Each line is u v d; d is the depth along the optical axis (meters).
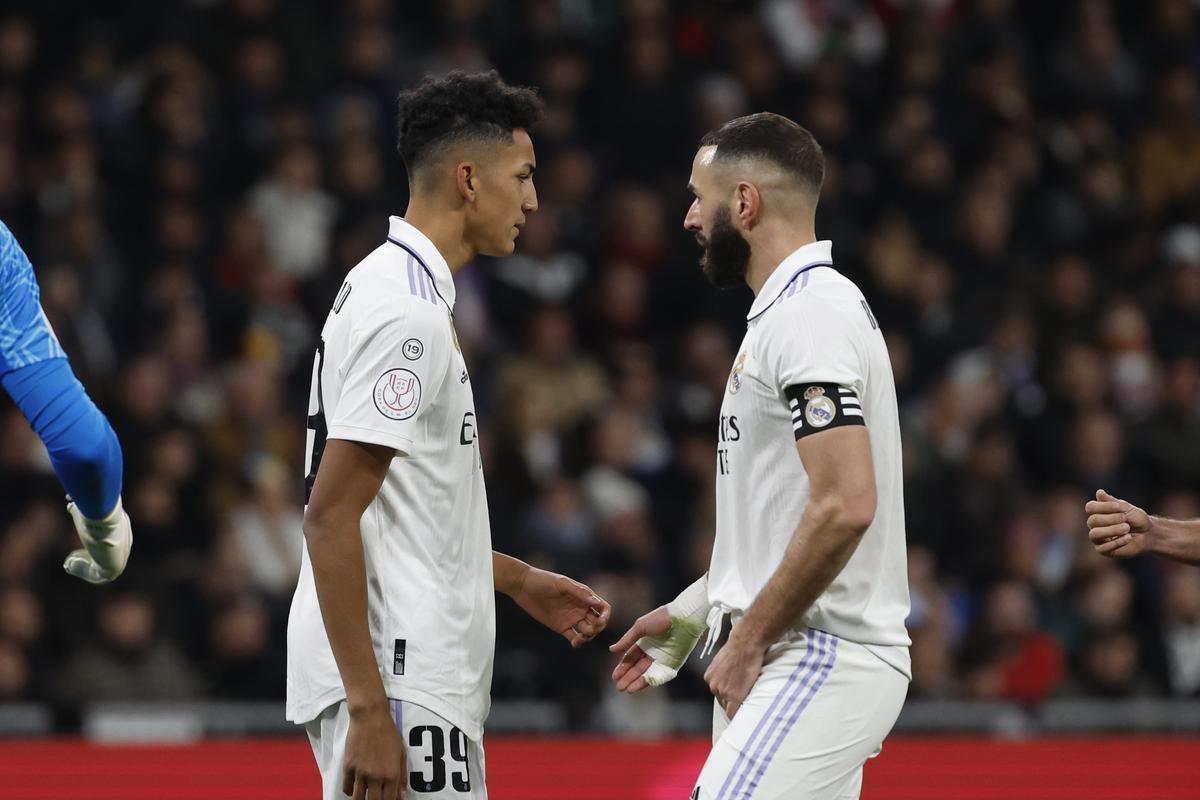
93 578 12.69
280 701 27.34
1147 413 36.47
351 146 35.66
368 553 12.73
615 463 31.59
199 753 20.75
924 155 39.47
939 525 32.53
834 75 40.25
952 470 33.12
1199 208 42.66
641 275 36.62
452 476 12.97
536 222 35.91
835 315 12.96
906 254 37.69
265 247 33.91
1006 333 36.34
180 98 35.41
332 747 12.95
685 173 38.50
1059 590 31.53
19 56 35.88
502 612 27.52
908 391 35.50
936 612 29.53
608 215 37.22
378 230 35.25
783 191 13.62
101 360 31.50
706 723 27.17
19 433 28.70
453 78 13.34
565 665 27.27
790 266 13.38
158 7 37.28
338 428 12.29
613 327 35.66
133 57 36.94
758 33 40.69
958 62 42.56
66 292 31.28
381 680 12.41
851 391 12.72
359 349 12.47
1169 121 43.19
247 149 35.91
